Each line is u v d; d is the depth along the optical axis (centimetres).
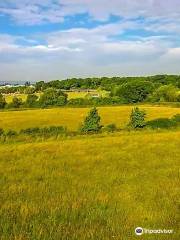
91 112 6138
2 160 2742
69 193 1603
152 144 3588
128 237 1040
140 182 1889
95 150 3225
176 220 1185
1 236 1028
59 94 13062
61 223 1152
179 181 1878
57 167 2433
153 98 13062
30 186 1798
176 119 6588
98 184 1847
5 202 1445
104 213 1282
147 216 1231
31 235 1045
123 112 9950
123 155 2919
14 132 5775
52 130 6056
